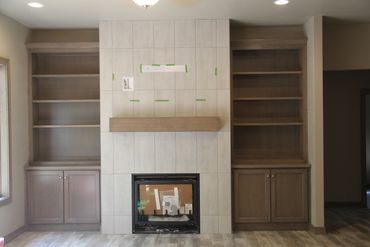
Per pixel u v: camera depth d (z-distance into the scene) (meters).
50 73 5.79
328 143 6.86
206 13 4.97
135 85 5.28
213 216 5.27
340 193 6.84
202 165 5.26
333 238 4.98
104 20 5.23
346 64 5.76
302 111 5.58
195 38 5.26
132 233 5.27
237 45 5.45
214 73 5.26
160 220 5.29
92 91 5.84
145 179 5.29
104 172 5.28
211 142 5.26
